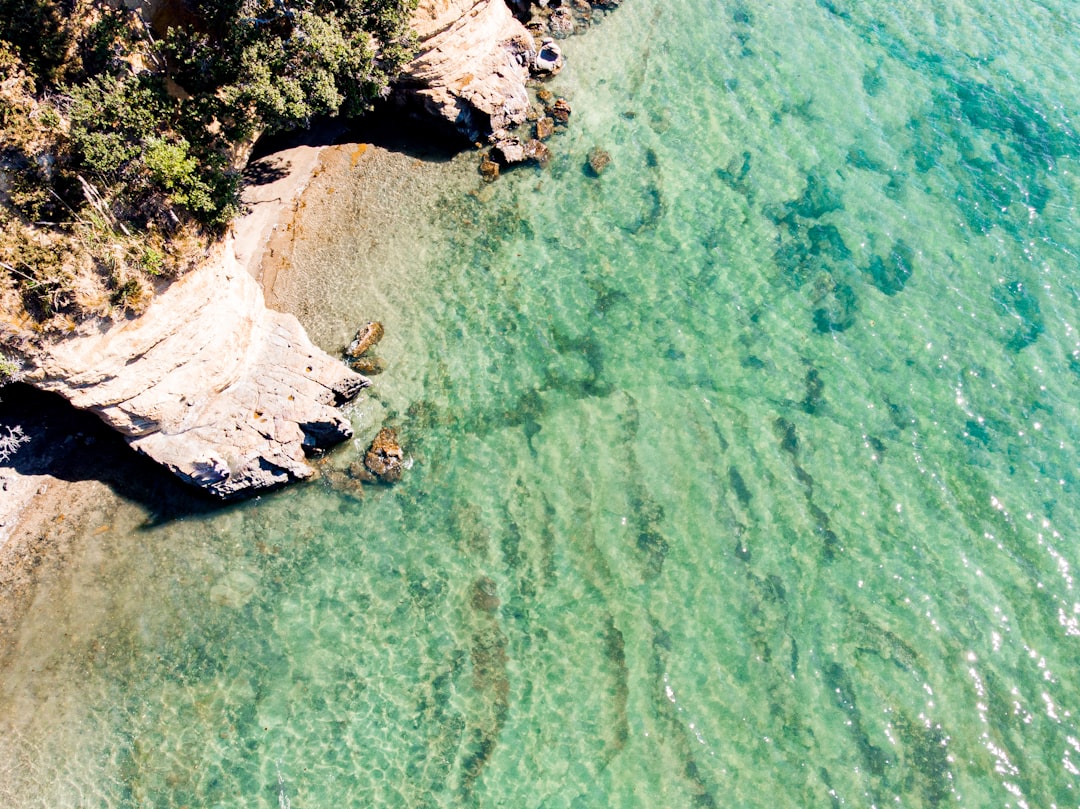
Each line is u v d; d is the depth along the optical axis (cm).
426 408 2561
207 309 2309
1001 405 2550
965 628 2183
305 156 3012
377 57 2644
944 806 1945
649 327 2727
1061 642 2164
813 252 2883
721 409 2552
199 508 2358
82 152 2011
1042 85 3309
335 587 2261
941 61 3416
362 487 2425
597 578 2256
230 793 1961
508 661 2142
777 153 3142
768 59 3419
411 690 2106
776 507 2367
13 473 2347
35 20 1984
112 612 2188
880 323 2723
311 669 2133
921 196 3014
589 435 2502
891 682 2103
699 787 1958
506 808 1939
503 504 2388
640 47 3431
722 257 2880
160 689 2092
